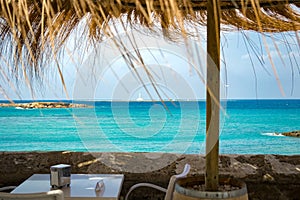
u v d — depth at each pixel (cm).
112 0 101
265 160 358
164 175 343
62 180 282
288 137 1936
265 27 180
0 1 102
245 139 1947
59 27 135
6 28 118
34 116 1817
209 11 150
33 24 128
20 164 359
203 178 174
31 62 119
